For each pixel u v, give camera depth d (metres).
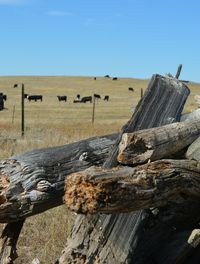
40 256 6.85
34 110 57.59
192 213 5.51
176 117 5.64
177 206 5.41
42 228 7.80
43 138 19.14
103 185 3.93
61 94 92.25
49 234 7.43
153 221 5.44
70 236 5.15
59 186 5.14
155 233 5.46
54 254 6.76
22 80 115.00
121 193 4.02
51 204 5.15
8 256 5.30
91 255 5.01
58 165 5.23
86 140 5.61
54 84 109.56
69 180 4.03
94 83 112.50
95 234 5.01
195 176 4.69
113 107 64.00
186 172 4.62
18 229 5.36
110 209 4.02
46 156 5.24
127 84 112.94
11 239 5.34
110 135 5.78
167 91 5.63
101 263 4.98
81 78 120.44
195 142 5.18
